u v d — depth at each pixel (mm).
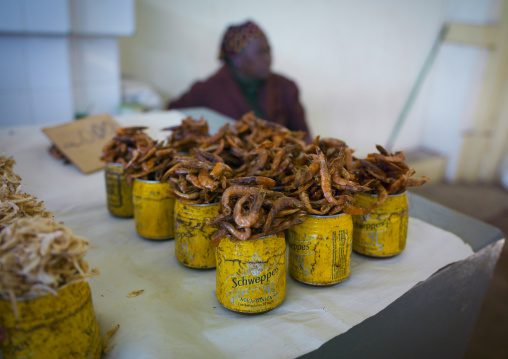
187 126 612
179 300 428
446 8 2002
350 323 391
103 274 470
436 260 500
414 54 2215
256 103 1297
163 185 515
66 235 309
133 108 1276
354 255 515
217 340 370
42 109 1212
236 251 380
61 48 1170
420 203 666
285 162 489
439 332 540
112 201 601
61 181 738
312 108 1981
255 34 1187
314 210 420
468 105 1950
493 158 2035
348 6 1865
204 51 1627
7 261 291
